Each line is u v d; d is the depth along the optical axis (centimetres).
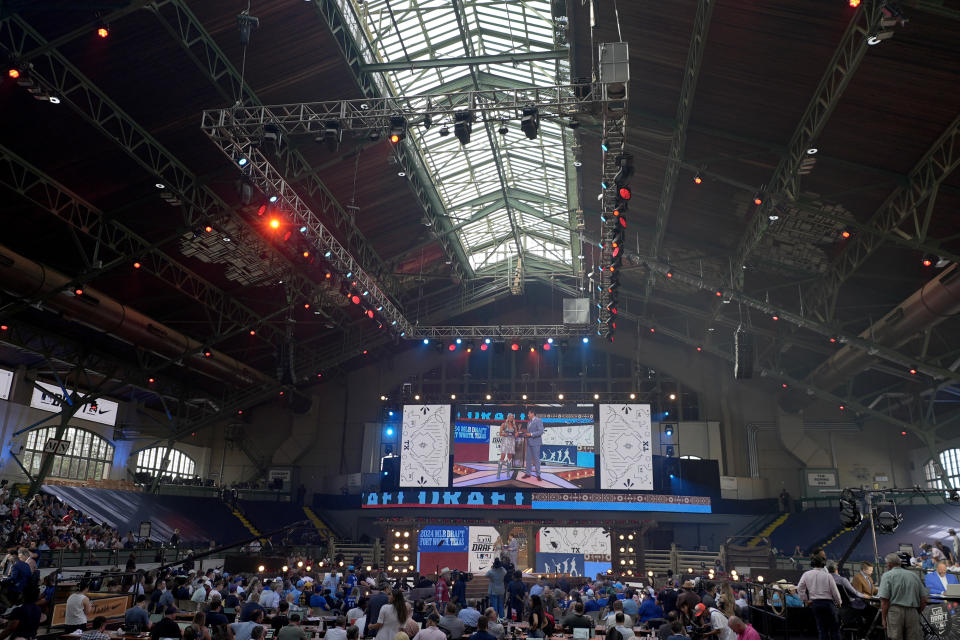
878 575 1499
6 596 1672
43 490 3422
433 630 1153
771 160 2352
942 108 1798
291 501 4803
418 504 3962
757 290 3412
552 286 4722
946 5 1441
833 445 4522
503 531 3941
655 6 1895
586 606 2053
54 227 2595
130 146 2294
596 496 3916
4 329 3150
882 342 2850
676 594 2027
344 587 2291
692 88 2072
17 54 1769
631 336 4972
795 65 1880
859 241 2623
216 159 2491
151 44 1955
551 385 4969
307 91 2373
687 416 4800
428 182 3341
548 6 2334
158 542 3450
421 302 4616
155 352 3444
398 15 2364
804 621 1414
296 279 3562
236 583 2281
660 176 2803
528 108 1966
